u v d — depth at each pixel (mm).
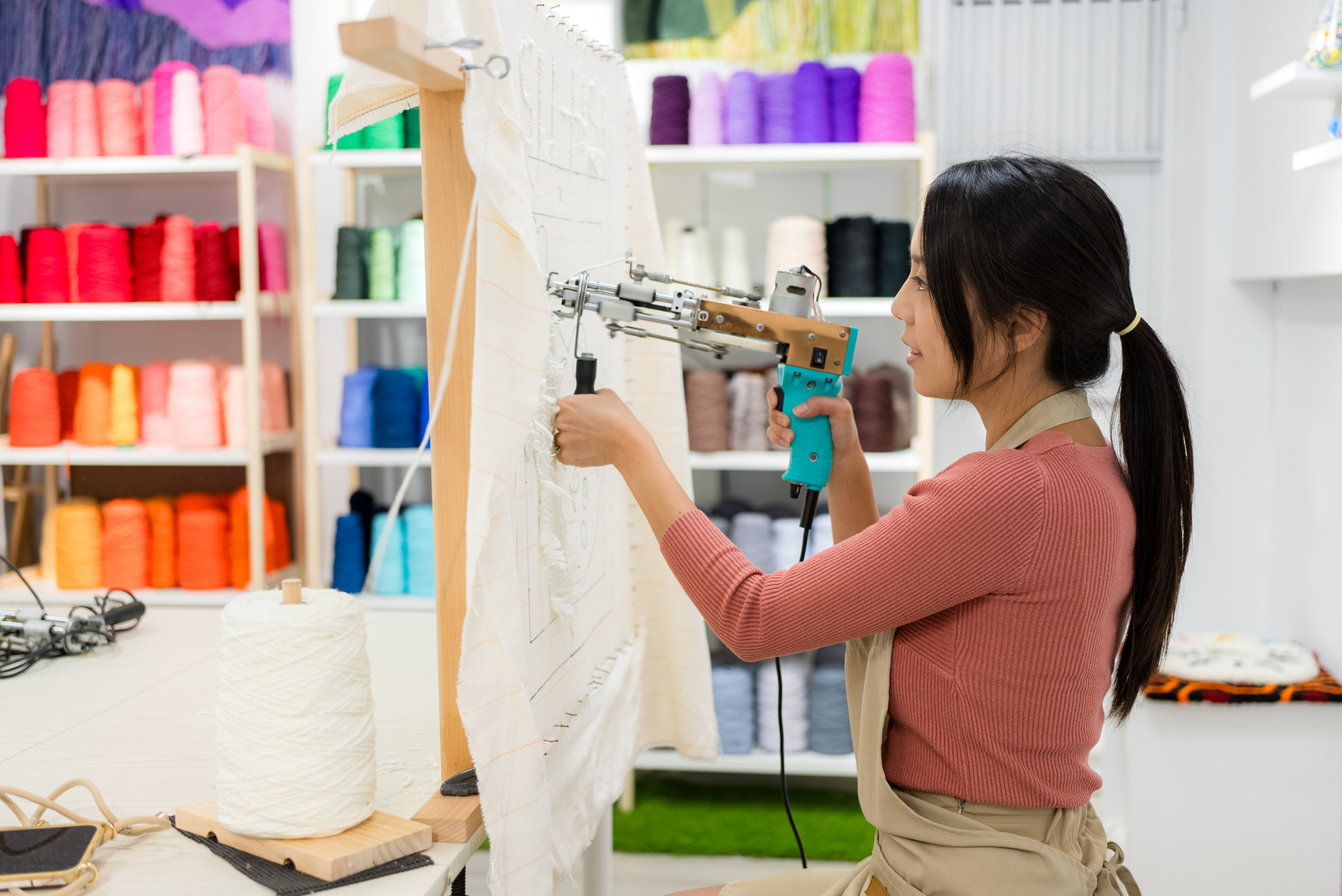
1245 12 2275
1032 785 850
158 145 2637
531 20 922
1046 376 891
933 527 808
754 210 2783
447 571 864
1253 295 2344
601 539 1207
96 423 2705
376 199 2908
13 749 1034
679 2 2668
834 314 2383
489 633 800
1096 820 942
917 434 2666
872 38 2623
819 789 2760
